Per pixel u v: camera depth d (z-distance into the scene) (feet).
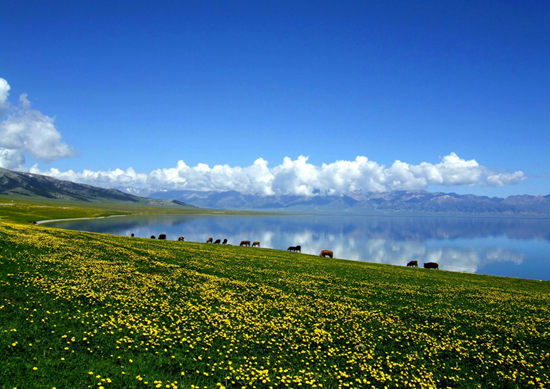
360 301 107.45
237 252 221.46
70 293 77.00
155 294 87.45
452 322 91.25
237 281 118.11
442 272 230.07
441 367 63.00
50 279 85.81
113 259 131.13
